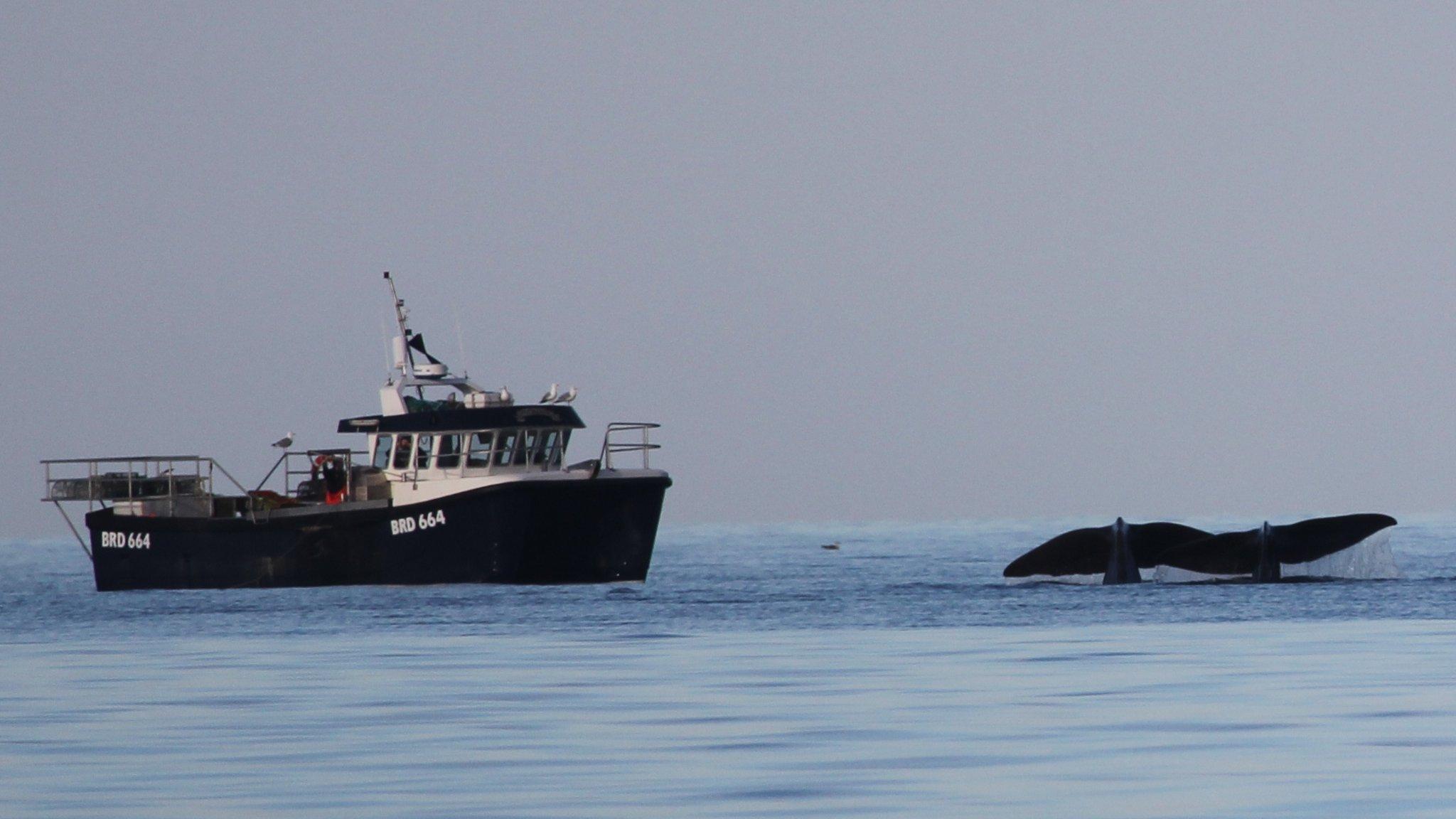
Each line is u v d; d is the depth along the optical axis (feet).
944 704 364.38
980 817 251.60
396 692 393.70
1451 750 299.38
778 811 257.34
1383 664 424.87
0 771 294.46
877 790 272.31
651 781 281.13
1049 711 352.08
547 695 387.14
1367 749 301.22
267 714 359.46
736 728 334.44
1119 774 282.97
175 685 414.21
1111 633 512.63
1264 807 255.50
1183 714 344.49
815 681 406.41
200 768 295.89
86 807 263.70
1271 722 332.39
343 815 256.32
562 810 258.98
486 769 293.02
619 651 482.28
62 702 386.32
